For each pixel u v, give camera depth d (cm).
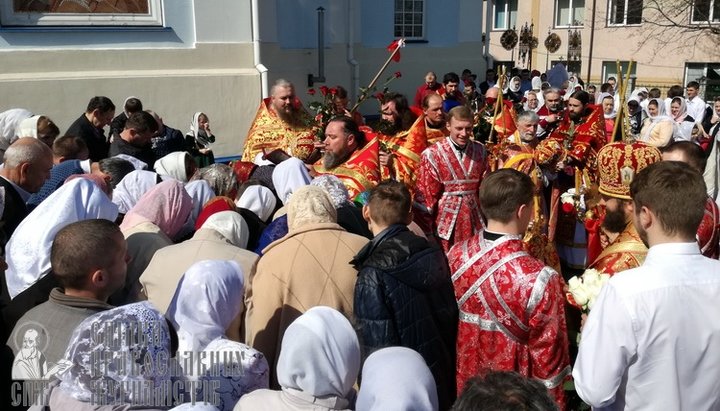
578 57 2520
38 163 387
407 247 264
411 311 256
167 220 346
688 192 212
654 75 2355
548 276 255
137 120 554
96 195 319
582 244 616
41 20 856
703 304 210
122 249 246
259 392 213
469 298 268
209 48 966
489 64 1579
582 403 295
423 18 1431
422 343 256
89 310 235
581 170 602
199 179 418
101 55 893
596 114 598
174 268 289
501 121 654
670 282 210
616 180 348
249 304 286
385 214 279
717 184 696
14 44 844
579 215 550
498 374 161
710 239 313
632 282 213
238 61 995
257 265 292
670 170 218
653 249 219
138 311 209
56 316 233
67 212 306
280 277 279
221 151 987
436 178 512
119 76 898
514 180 266
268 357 275
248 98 1000
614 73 2488
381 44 1379
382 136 576
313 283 279
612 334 212
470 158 512
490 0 1576
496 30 2969
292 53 1133
